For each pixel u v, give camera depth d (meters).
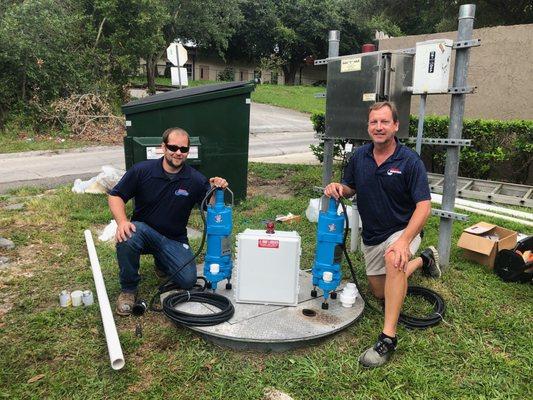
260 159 9.85
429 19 21.39
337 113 4.21
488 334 2.88
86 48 14.88
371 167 2.90
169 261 3.14
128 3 15.30
